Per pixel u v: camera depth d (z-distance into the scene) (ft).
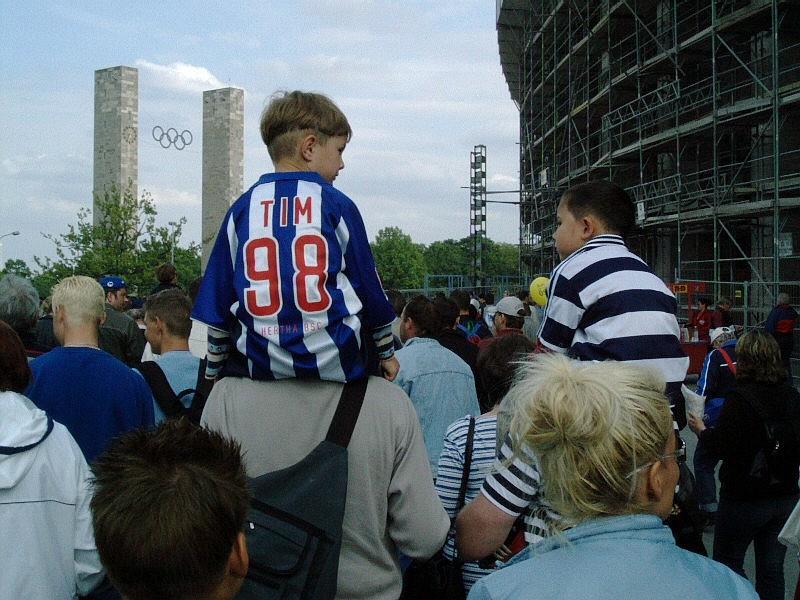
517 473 7.66
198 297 7.73
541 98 113.70
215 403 7.61
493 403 11.80
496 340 12.05
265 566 6.60
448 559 10.32
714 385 22.47
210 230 270.26
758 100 62.34
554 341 9.68
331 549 6.81
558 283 9.66
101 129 266.98
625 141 96.27
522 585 5.34
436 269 491.72
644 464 5.59
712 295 73.00
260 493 6.81
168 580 4.74
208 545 4.77
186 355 14.71
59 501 8.14
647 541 5.48
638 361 8.96
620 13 88.28
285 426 7.30
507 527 7.73
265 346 7.18
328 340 7.13
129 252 136.87
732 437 14.98
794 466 15.01
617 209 10.30
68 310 11.69
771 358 15.10
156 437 5.20
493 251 490.90
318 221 7.37
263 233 7.39
